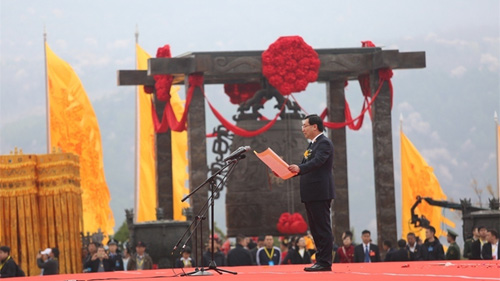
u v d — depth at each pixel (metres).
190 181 40.56
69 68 46.25
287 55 40.25
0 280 20.66
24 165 36.25
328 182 18.83
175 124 41.62
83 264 36.09
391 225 41.25
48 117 45.53
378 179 41.47
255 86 44.66
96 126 46.72
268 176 42.50
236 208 42.62
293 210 42.62
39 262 34.12
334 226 43.91
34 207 36.19
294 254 34.41
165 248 36.94
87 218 46.53
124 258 34.84
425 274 16.98
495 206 38.50
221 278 16.98
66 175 36.66
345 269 20.12
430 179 52.56
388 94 41.75
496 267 18.70
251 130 42.62
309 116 19.14
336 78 44.19
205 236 38.50
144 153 48.41
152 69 40.31
